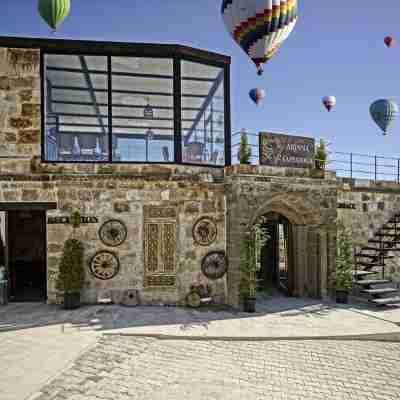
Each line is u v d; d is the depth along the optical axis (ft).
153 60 34.76
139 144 35.83
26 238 49.47
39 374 18.60
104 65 34.63
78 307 30.99
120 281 32.58
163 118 36.06
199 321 27.86
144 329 25.59
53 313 29.30
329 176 37.06
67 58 33.68
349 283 34.58
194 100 37.50
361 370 20.45
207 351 22.61
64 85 36.01
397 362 21.70
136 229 32.94
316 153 37.47
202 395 17.08
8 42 32.65
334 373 19.98
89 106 36.63
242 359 21.54
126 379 18.51
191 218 33.53
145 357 21.39
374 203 43.80
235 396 17.08
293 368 20.47
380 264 39.40
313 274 36.91
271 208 36.99
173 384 18.12
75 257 30.76
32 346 22.29
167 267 33.06
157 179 33.17
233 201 32.78
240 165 32.76
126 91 36.45
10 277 44.47
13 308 30.99
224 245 34.19
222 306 32.83
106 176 32.71
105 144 35.83
